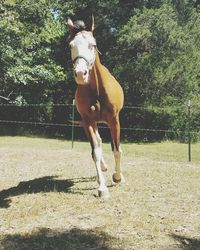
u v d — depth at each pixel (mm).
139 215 5559
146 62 18797
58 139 19094
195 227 5117
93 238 4750
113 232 4930
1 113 22656
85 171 8898
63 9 21312
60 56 21969
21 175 8570
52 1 19875
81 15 21125
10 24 17031
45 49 19938
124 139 20188
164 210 5809
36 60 19703
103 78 6441
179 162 10594
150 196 6594
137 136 20156
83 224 5223
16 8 18062
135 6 20266
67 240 4711
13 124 22781
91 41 5965
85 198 6438
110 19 20094
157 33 18656
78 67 5773
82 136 21109
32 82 19734
